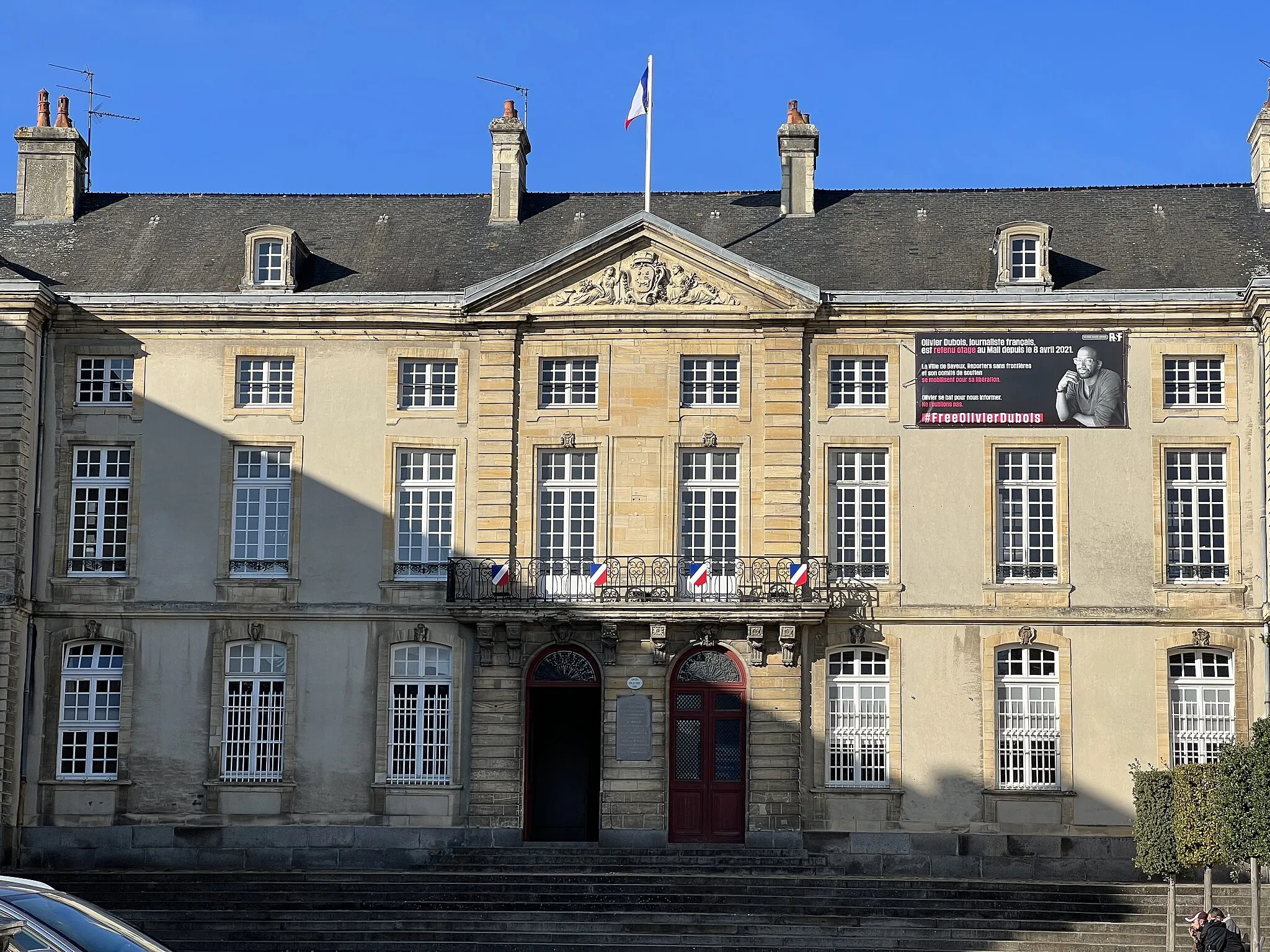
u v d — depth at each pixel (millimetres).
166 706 36438
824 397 36906
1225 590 35844
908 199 40438
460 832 35781
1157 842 29734
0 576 35781
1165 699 35688
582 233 39875
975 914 31422
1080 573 36125
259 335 37594
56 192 40750
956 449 36625
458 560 36438
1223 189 39969
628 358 37125
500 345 37281
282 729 36406
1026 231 37031
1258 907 27016
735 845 35406
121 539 37094
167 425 37312
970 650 36062
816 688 36062
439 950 29734
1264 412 35875
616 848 35031
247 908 31719
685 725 36312
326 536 36969
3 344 36469
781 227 39750
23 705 36156
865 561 36594
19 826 35938
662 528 36594
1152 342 36594
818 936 30250
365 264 39062
